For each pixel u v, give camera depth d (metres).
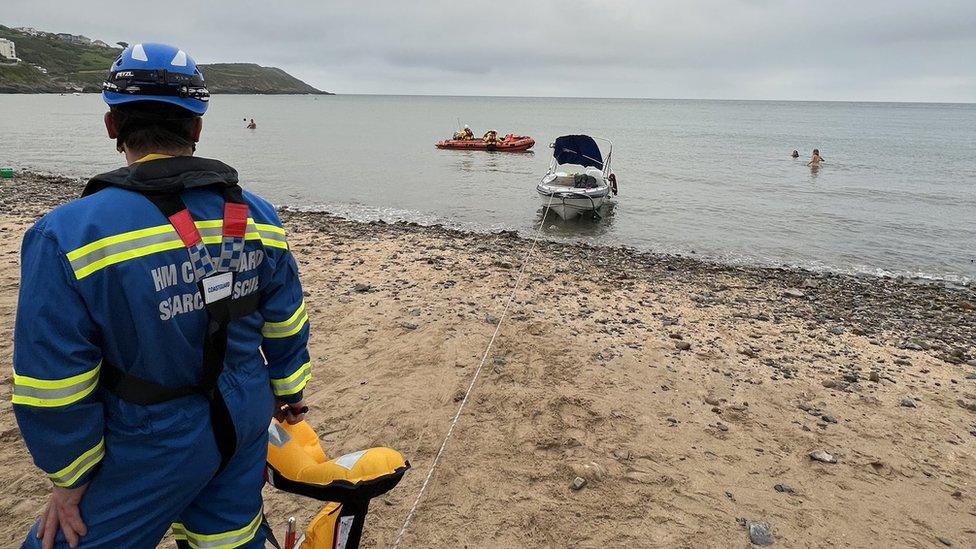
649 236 18.45
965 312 10.93
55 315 1.61
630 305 8.88
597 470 4.32
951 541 3.87
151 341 1.75
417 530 3.71
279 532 3.58
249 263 1.96
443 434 4.75
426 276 9.59
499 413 5.10
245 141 50.78
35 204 15.81
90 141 44.00
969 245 18.39
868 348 7.75
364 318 7.28
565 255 13.83
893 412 5.70
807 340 7.89
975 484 4.53
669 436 4.93
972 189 29.95
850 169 38.22
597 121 114.31
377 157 39.16
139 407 1.79
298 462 2.37
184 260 1.78
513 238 16.53
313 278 9.16
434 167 34.28
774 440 5.02
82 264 1.62
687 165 38.84
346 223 16.88
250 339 2.03
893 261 16.42
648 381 5.94
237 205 1.91
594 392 5.57
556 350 6.49
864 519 4.05
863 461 4.76
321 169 32.56
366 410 5.07
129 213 1.72
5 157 33.03
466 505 3.96
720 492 4.23
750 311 9.28
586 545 3.66
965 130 96.50
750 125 108.50
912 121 135.00
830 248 17.66
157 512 1.90
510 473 4.31
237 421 1.97
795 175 34.38
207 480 1.97
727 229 19.80
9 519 3.58
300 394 2.28
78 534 1.85
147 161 1.83
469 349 6.38
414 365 5.95
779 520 3.98
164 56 1.88
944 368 7.09
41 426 1.65
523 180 29.36
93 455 1.76
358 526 2.42
